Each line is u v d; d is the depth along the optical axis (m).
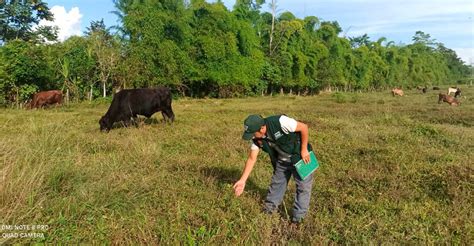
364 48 56.38
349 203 4.70
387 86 64.69
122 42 25.61
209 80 30.27
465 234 3.88
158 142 8.20
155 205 4.46
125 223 3.95
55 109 17.56
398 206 4.64
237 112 16.69
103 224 3.88
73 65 22.41
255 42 34.56
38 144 6.07
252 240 3.65
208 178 5.43
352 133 9.64
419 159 6.95
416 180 5.62
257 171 5.93
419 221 4.26
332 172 6.06
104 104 20.50
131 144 7.64
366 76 56.47
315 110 17.88
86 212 4.12
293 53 39.22
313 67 42.06
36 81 20.25
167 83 26.67
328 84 47.47
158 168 5.95
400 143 8.59
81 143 7.51
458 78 108.81
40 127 8.62
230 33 30.77
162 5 27.48
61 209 4.07
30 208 3.92
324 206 4.60
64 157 5.66
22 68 18.92
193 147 7.95
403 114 16.62
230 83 31.16
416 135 9.71
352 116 14.99
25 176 4.34
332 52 48.03
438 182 5.43
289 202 4.74
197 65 29.27
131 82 24.59
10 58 18.88
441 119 14.84
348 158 7.10
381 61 61.31
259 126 4.00
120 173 5.37
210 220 4.07
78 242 3.58
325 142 8.61
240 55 32.66
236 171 5.94
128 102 10.69
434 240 3.74
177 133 9.53
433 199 4.99
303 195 4.16
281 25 38.38
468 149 8.20
